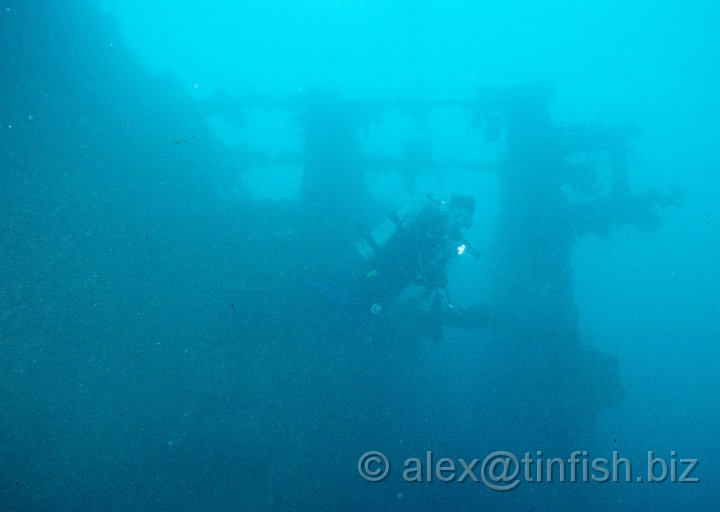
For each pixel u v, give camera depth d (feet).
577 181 22.02
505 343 21.15
